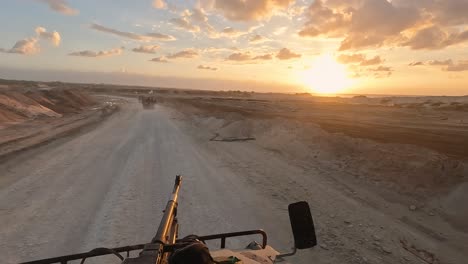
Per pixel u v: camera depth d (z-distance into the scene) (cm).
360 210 873
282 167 1352
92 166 1254
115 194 925
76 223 711
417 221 810
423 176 1030
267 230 722
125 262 194
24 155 1386
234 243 644
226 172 1243
